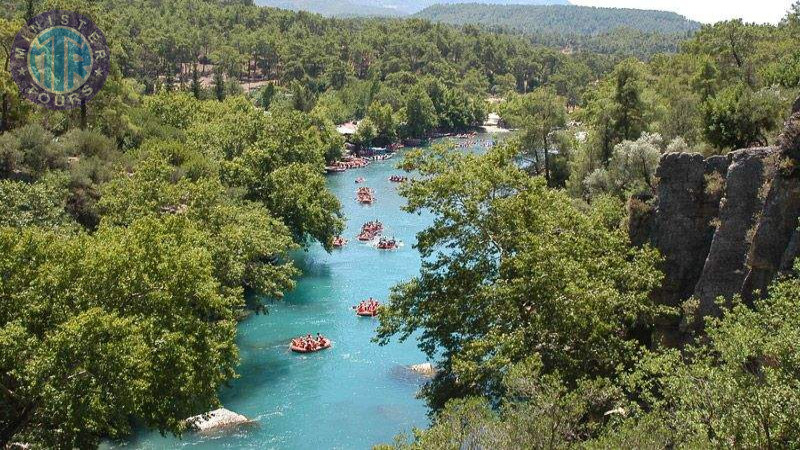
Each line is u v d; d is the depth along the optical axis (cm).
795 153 3056
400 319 3522
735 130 5225
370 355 5194
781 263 2986
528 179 3562
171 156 7262
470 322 3372
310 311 6122
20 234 3191
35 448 2711
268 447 3841
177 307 3191
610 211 4391
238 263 4744
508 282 3278
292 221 7131
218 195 5875
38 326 2823
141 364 2709
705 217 3644
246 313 5928
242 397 4466
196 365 3192
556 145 9612
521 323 3180
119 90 8531
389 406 4359
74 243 2992
